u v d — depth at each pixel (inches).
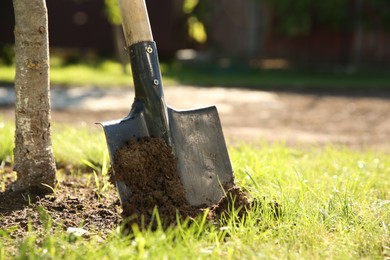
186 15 738.8
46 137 175.3
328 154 253.8
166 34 703.1
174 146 160.4
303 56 724.0
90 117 388.2
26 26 169.6
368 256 137.9
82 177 200.1
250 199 165.6
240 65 697.6
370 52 710.5
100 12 698.2
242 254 134.0
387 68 707.4
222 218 152.5
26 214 159.5
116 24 603.2
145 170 155.6
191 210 153.0
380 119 421.1
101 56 741.3
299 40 722.8
